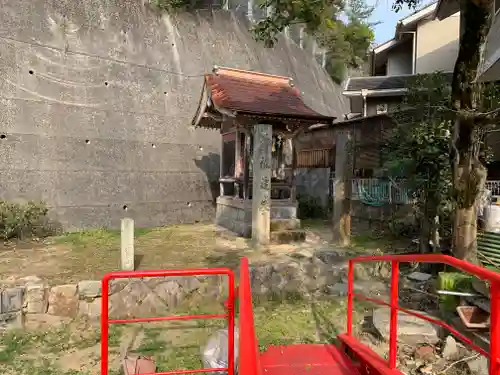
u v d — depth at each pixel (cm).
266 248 922
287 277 750
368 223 1263
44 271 723
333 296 735
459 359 454
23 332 580
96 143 1269
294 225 1048
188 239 1054
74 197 1192
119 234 1118
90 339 562
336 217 978
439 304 574
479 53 566
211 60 1764
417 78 1002
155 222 1346
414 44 1700
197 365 476
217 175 1600
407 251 886
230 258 827
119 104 1355
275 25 653
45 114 1184
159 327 601
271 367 412
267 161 923
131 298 644
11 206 1009
